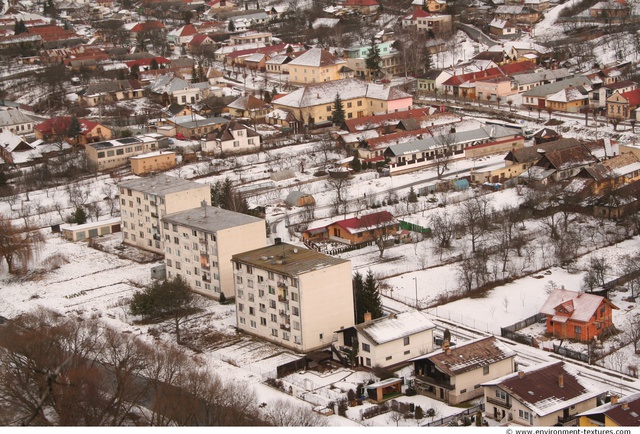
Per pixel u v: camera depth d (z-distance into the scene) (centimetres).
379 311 17812
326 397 15238
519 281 19588
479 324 17800
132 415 14588
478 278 19450
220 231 19200
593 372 15675
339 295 17350
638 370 15688
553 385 14100
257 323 17888
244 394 14862
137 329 18375
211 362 16838
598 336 17025
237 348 17462
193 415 13775
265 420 13838
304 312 16975
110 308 19388
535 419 13562
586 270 19825
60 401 14275
